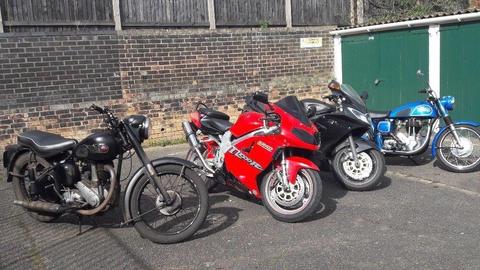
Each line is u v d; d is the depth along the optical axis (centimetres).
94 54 884
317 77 1134
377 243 437
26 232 494
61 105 866
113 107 911
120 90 915
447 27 897
